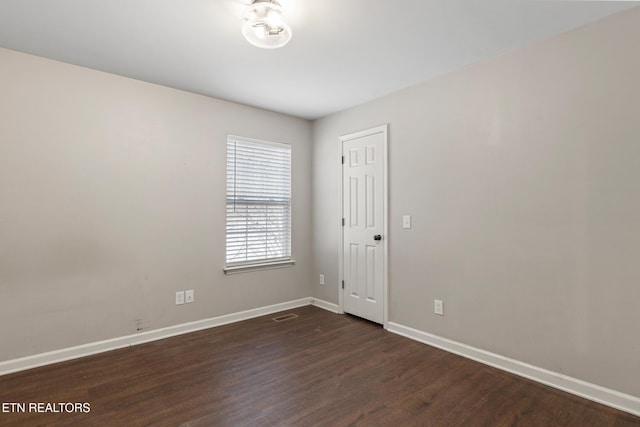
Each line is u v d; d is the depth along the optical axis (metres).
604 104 2.02
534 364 2.30
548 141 2.24
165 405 2.00
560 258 2.19
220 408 1.98
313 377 2.34
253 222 3.70
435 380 2.30
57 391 2.15
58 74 2.58
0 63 2.38
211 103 3.37
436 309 2.87
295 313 3.81
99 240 2.75
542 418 1.88
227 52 2.43
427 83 2.94
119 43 2.30
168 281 3.10
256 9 1.84
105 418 1.88
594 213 2.06
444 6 1.88
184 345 2.89
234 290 3.53
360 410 1.96
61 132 2.59
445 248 2.81
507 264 2.44
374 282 3.43
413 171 3.05
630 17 1.92
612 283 1.99
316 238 4.14
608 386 2.00
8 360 2.39
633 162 1.92
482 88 2.57
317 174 4.12
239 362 2.57
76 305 2.65
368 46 2.34
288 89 3.15
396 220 3.19
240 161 3.59
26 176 2.46
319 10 1.92
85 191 2.70
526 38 2.24
